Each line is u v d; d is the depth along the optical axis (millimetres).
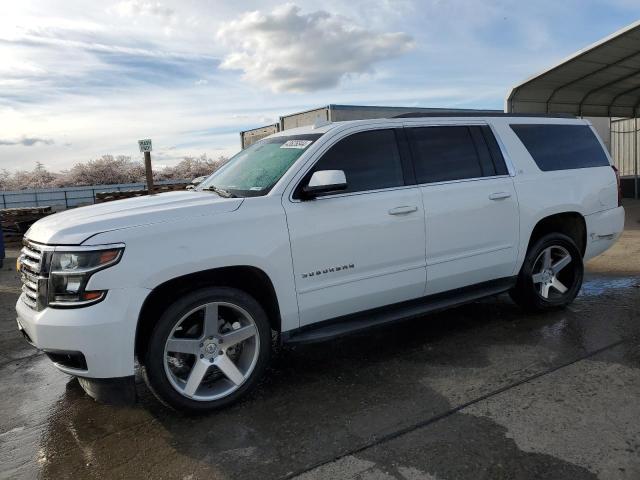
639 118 18453
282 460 2844
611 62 12766
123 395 3160
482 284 4645
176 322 3244
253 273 3549
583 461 2686
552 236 4945
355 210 3834
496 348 4289
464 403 3363
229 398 3438
